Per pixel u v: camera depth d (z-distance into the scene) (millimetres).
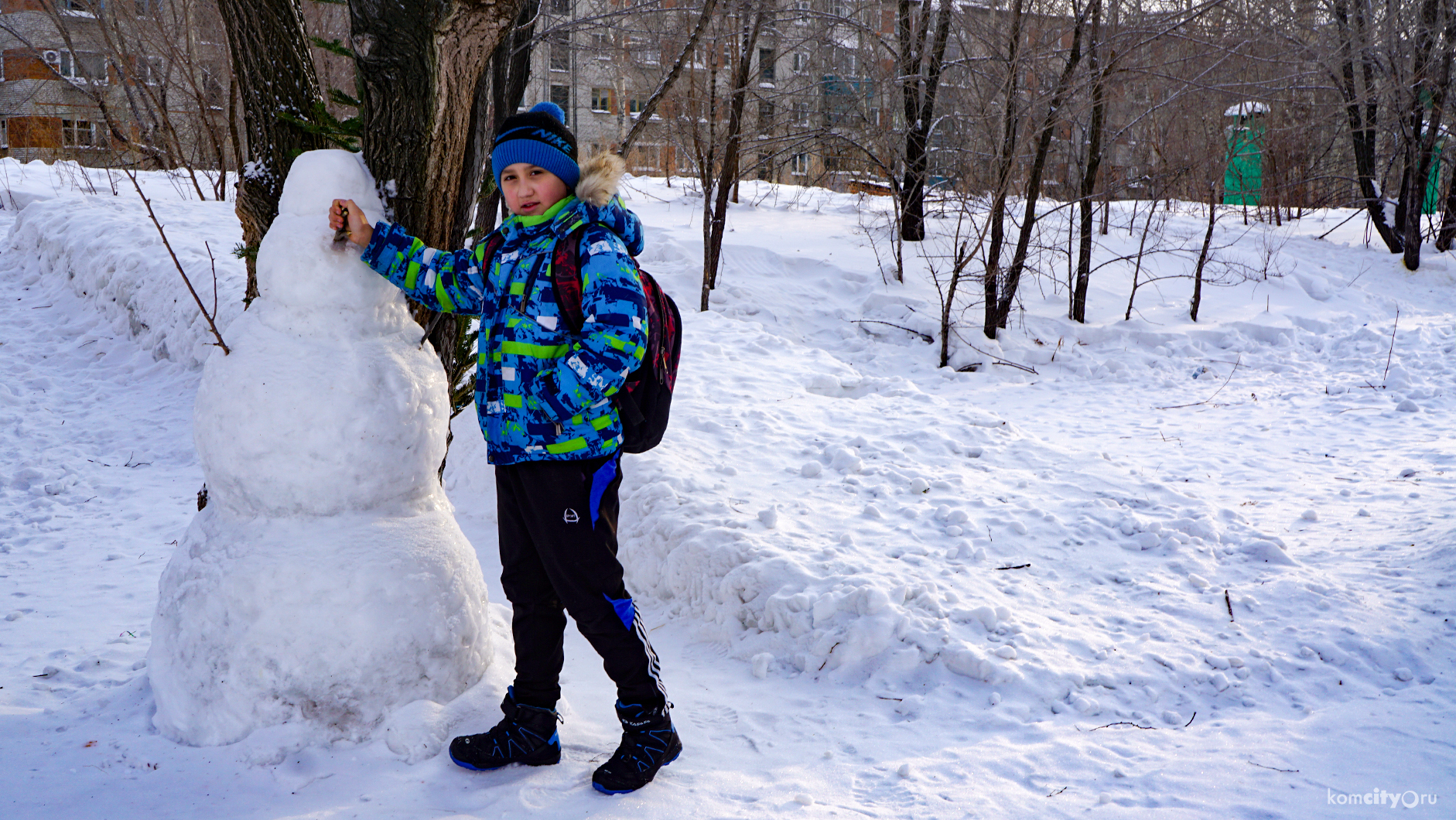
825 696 3178
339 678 2486
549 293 2252
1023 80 9695
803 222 14078
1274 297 11938
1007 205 11586
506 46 6926
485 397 2355
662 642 3727
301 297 2562
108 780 2354
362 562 2521
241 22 3203
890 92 12398
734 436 5430
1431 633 3518
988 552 4199
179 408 7434
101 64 15094
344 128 3139
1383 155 16062
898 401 6652
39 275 10828
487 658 2828
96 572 4355
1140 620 3695
